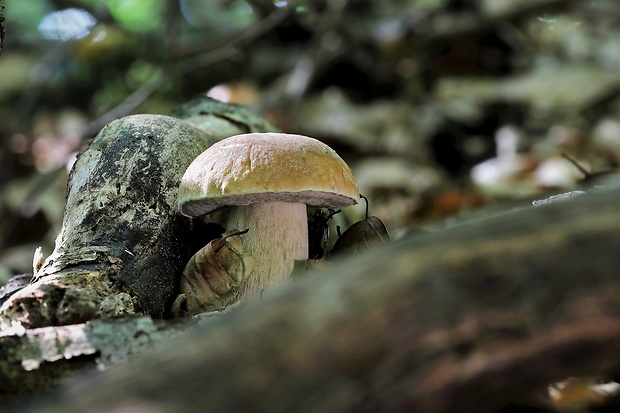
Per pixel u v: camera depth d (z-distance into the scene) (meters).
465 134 1.22
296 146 0.41
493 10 1.23
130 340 0.33
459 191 0.96
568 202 0.25
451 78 1.28
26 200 0.98
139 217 0.43
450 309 0.23
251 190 0.39
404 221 0.94
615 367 0.25
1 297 0.41
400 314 0.23
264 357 0.22
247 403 0.21
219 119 0.54
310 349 0.22
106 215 0.42
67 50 1.24
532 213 0.25
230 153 0.40
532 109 1.20
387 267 0.24
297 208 0.44
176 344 0.23
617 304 0.23
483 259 0.24
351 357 0.22
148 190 0.43
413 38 1.18
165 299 0.43
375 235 0.45
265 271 0.42
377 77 1.30
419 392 0.23
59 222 0.96
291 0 1.01
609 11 1.30
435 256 0.24
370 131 1.18
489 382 0.24
